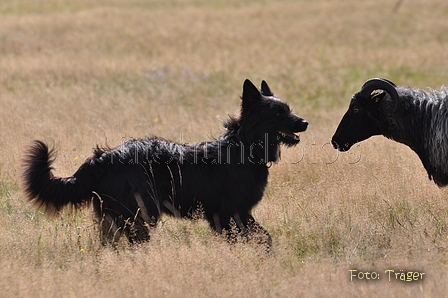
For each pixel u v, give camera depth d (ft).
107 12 251.19
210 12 252.83
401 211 55.06
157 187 47.98
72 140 78.95
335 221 51.67
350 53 171.22
